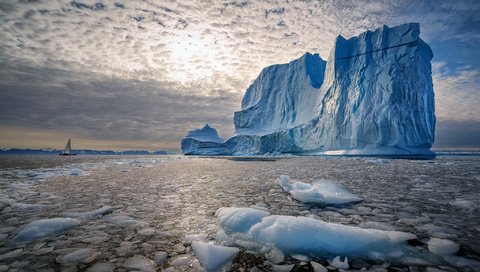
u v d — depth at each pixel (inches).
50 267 76.3
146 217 133.0
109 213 141.7
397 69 1091.9
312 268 75.9
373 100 1129.4
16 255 85.3
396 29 1157.7
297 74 1747.0
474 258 80.2
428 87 1101.7
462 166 460.8
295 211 144.0
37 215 138.0
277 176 333.7
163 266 77.3
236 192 209.5
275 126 1796.3
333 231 96.3
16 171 429.4
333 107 1286.9
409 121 1037.2
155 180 297.4
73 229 112.9
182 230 111.8
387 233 99.1
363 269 74.5
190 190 220.2
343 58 1317.7
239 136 1937.7
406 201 166.1
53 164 679.1
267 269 75.4
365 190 207.9
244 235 105.4
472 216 128.3
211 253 82.8
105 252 87.4
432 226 112.0
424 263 77.5
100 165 630.5
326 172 372.2
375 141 1093.8
